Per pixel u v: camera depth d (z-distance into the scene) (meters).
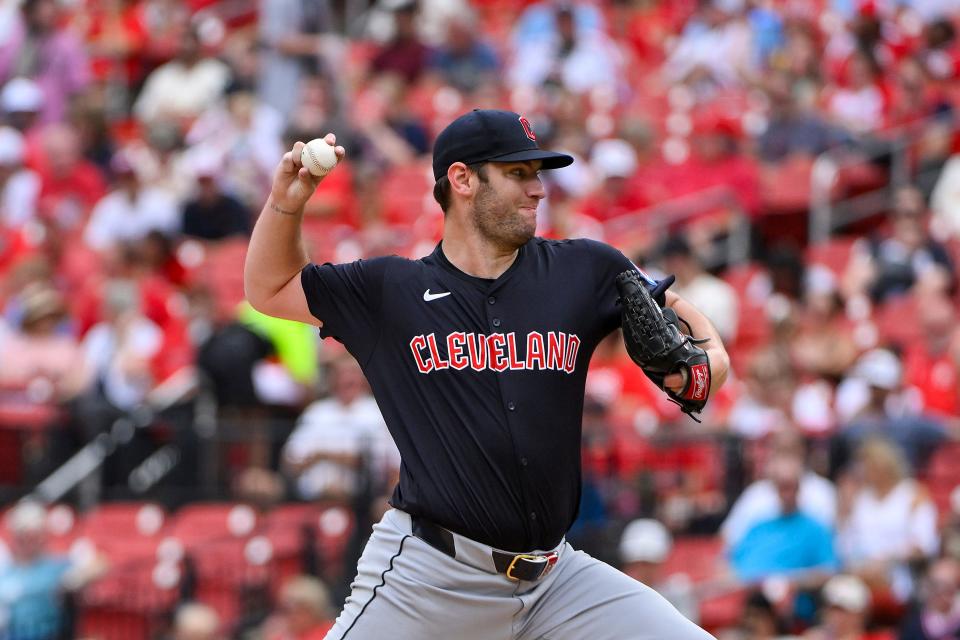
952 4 61.75
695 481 34.03
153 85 57.31
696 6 64.62
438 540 15.16
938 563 29.33
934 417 35.69
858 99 54.94
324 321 15.59
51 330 39.25
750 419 35.31
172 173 49.69
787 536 31.09
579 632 15.47
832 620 28.72
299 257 15.57
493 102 54.69
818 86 55.03
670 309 15.20
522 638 15.70
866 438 33.41
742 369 40.09
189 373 38.47
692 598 30.36
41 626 34.28
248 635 32.31
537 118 52.44
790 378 35.66
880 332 40.59
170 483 36.09
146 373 38.91
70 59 56.03
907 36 59.00
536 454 14.99
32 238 46.44
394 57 57.06
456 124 15.38
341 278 15.52
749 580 30.16
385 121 52.19
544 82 54.44
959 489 33.56
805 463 33.31
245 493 35.12
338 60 52.56
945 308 38.16
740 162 49.50
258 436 35.66
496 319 15.20
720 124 51.03
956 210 47.78
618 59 58.75
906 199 44.44
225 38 61.78
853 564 30.28
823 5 61.22
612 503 33.66
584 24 60.66
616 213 48.00
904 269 42.91
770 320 40.44
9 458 37.59
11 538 34.91
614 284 15.61
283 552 34.28
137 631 34.66
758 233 49.72
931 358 37.75
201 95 56.03
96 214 47.69
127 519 36.19
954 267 44.34
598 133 52.62
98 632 34.66
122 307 39.69
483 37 61.25
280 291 15.66
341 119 49.59
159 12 63.78
